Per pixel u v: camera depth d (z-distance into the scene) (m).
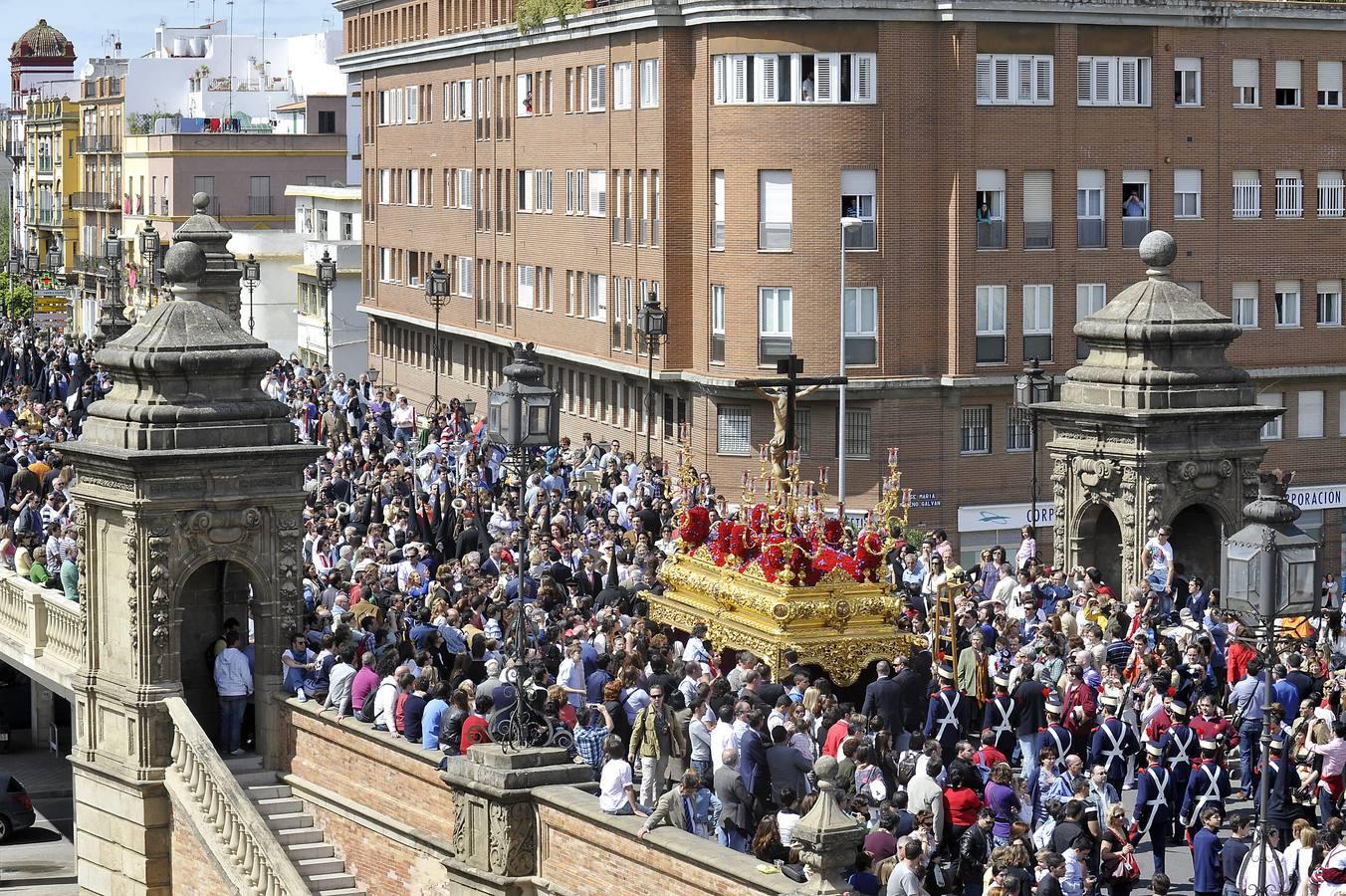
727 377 69.25
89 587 34.78
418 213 97.56
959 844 25.56
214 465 33.94
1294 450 75.38
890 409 68.38
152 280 72.62
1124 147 70.88
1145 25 70.62
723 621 33.56
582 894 27.00
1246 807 28.66
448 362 95.25
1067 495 37.84
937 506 68.88
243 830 31.81
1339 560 76.31
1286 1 73.75
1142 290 37.28
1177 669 29.67
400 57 97.44
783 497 35.16
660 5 69.94
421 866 30.56
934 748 25.84
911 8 67.12
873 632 32.53
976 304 68.81
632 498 46.41
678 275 71.50
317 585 36.09
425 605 34.09
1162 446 36.47
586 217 78.12
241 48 150.50
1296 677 29.19
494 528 42.41
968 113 68.12
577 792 27.55
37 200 170.38
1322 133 74.50
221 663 34.38
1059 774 27.41
